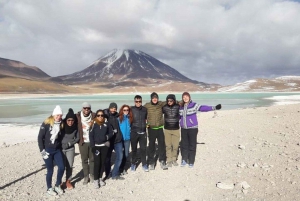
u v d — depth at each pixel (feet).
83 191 21.44
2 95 469.98
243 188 20.44
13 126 75.82
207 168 25.68
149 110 25.86
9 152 37.35
